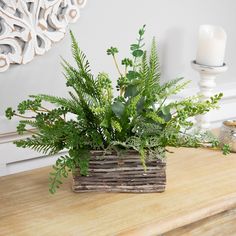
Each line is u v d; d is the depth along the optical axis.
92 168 1.10
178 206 1.08
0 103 1.30
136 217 1.03
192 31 1.65
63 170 1.05
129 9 1.47
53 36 1.32
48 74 1.36
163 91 1.12
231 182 1.22
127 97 1.11
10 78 1.30
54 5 1.30
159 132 1.07
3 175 1.34
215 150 1.42
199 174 1.26
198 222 1.12
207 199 1.12
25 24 1.26
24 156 1.37
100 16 1.41
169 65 1.62
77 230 0.98
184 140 1.09
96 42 1.43
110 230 0.98
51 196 1.11
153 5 1.52
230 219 1.19
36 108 1.09
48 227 0.98
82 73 1.08
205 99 1.50
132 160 1.10
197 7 1.64
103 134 1.10
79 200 1.10
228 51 1.80
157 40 1.56
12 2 1.23
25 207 1.06
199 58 1.49
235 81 1.87
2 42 1.25
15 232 0.96
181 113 1.07
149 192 1.14
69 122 1.08
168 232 1.07
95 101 1.08
